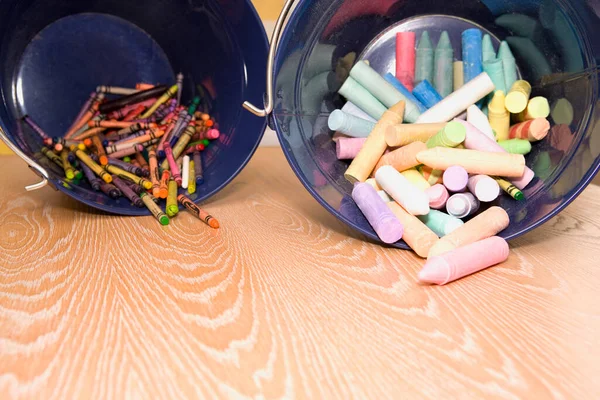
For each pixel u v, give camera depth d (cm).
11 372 76
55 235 134
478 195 116
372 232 121
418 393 70
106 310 94
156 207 144
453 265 103
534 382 73
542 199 121
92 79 192
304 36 121
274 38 114
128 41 191
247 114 152
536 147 134
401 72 150
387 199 127
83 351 81
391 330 87
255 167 228
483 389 71
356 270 112
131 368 76
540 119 127
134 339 84
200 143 173
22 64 175
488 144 123
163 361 78
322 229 140
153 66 198
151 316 92
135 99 190
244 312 93
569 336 85
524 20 133
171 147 174
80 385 73
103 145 175
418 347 82
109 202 151
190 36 177
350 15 133
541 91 139
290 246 126
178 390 71
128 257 119
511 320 90
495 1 135
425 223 122
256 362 78
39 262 116
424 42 150
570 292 100
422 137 127
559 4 118
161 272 110
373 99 141
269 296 99
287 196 176
